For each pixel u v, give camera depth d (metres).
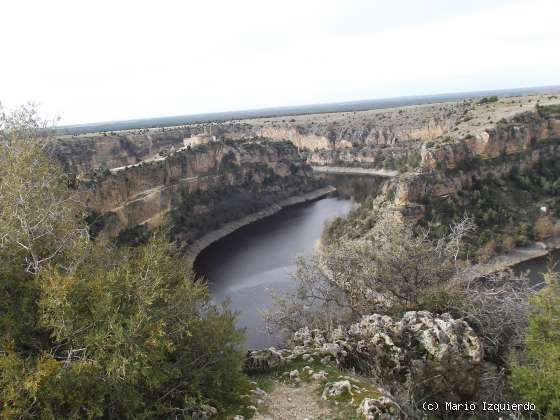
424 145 68.75
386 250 23.19
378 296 22.73
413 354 16.34
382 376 16.33
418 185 60.25
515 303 20.00
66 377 11.07
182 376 13.98
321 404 14.34
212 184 94.75
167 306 14.55
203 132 168.62
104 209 62.84
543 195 66.06
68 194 20.12
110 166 118.56
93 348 11.73
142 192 73.94
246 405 14.29
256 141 124.50
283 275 60.25
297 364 17.45
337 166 170.62
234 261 69.50
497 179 67.25
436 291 21.39
